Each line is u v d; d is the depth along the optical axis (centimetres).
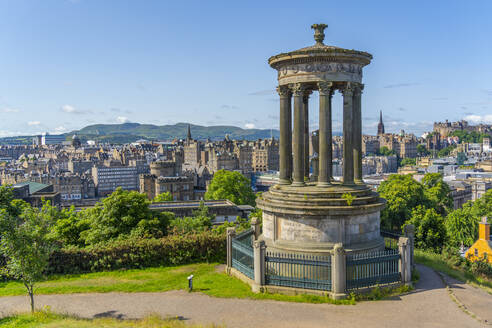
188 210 7969
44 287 3231
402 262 2869
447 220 9931
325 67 3178
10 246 2559
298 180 3306
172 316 2516
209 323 2367
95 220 4631
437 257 4369
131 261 3788
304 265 2766
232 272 3312
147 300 2853
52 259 3672
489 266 4319
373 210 3158
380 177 19812
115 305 2783
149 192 17250
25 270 2562
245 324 2355
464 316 2430
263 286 2855
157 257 3841
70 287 3209
